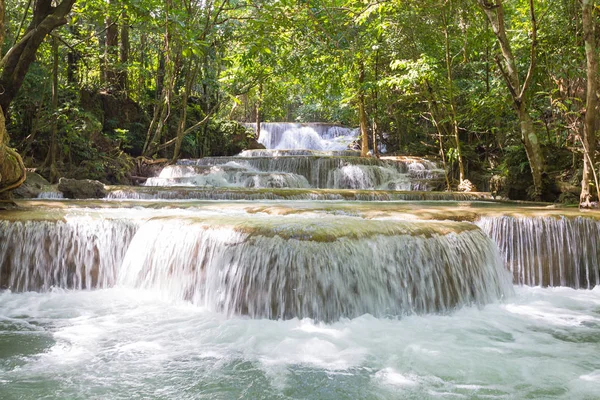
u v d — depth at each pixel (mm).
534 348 4168
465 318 5043
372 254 4953
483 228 6770
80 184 10906
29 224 6121
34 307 5316
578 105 12203
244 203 9133
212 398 3193
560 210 7688
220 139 22109
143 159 16297
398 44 15969
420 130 20719
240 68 19156
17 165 7633
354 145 24422
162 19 11602
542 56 13000
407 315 5016
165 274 5668
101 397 3178
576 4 12242
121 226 6305
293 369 3676
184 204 8328
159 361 3807
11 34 14141
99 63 17656
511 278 6547
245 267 4910
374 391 3322
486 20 14992
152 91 20234
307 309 4660
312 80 19703
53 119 13578
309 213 7027
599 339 4414
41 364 3730
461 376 3578
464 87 16969
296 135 26375
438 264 5289
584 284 6562
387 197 11375
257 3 15609
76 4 15047
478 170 17000
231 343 4199
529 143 11656
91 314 5051
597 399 3207
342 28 15445
